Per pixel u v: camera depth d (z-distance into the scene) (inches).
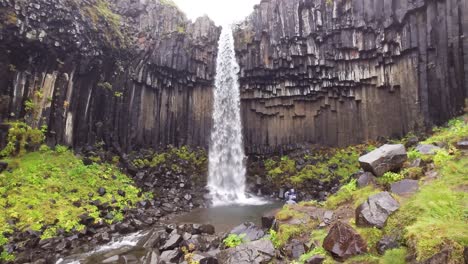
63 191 639.1
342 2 1053.2
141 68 1039.0
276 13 1138.7
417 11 922.7
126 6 1091.9
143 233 558.9
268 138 1184.8
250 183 1087.6
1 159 671.8
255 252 330.0
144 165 961.5
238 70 1188.5
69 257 446.0
